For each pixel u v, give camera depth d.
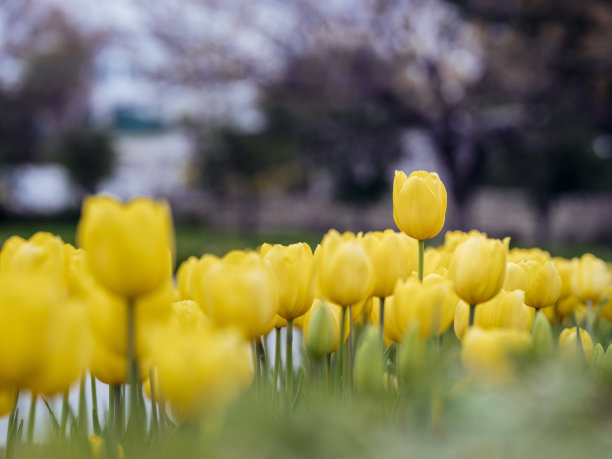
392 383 1.44
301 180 28.56
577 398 1.19
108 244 1.26
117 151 27.73
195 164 24.42
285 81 18.88
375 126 19.47
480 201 28.50
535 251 2.08
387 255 1.55
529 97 17.39
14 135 26.86
